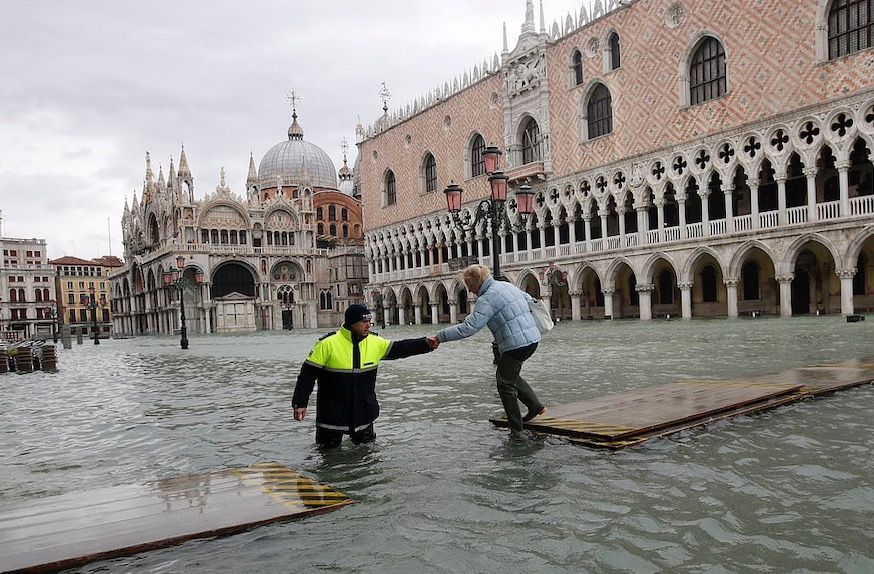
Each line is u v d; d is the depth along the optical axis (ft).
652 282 153.89
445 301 241.96
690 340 75.72
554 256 175.42
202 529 16.93
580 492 19.26
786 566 13.65
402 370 58.23
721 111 130.11
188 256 277.23
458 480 21.11
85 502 19.69
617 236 157.07
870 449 22.67
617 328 116.26
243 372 66.13
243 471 23.21
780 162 120.67
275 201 307.58
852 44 110.32
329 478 22.22
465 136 205.77
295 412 26.68
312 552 15.51
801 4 115.65
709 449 23.63
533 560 14.48
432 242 223.71
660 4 141.59
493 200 64.18
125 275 364.79
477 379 49.16
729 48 127.95
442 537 16.11
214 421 36.06
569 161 168.45
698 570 13.62
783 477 19.90
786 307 120.37
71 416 41.34
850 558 13.88
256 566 14.82
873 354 50.93
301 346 115.24
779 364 47.47
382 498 19.58
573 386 41.93
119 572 14.76
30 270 434.30
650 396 33.63
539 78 174.50
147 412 41.04
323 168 375.04
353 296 309.42
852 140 109.60
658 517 16.88
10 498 21.97
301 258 308.19
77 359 112.68
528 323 27.27
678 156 139.95
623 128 152.05
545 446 25.26
